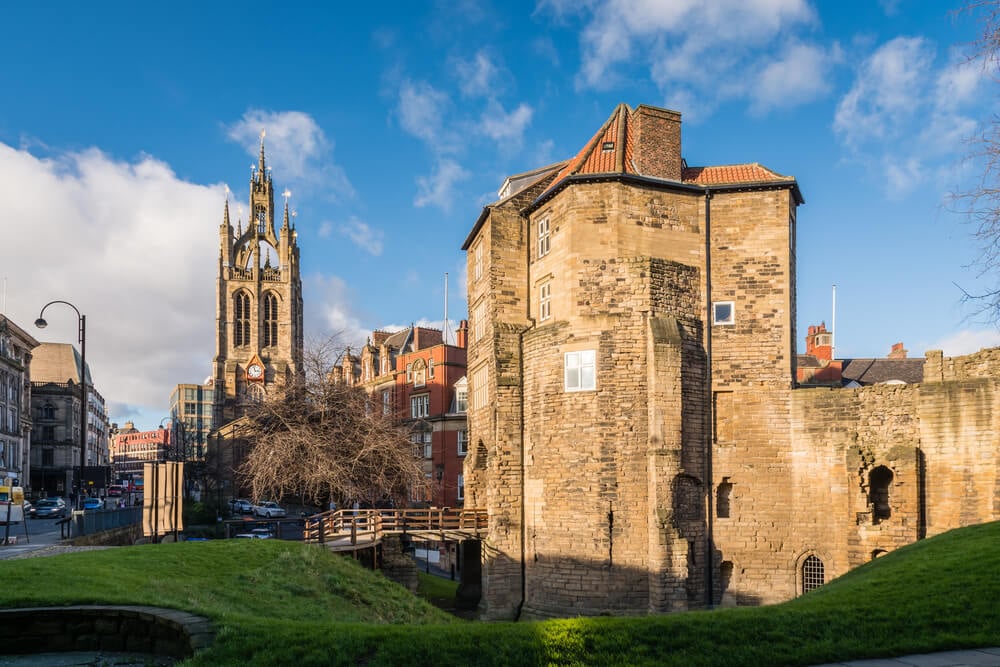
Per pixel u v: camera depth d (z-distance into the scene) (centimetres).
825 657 1320
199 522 6950
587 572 3134
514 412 3531
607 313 3253
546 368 3381
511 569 3409
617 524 3119
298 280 13262
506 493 3462
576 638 1353
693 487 3212
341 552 3048
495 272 3656
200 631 1291
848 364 5719
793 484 3244
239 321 12481
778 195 3381
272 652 1223
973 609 1518
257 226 12912
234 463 7400
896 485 3012
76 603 1444
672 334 3158
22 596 1455
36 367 13600
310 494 4741
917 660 1297
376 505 5712
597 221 3309
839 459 3170
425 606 2750
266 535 4997
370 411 5678
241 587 2067
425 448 6438
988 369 2931
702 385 3303
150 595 1602
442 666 1227
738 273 3381
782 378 3312
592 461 3180
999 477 2786
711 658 1307
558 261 3412
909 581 1788
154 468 2888
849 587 1859
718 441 3312
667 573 2995
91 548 2875
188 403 19488
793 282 3462
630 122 3612
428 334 7775
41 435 12019
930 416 3005
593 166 3484
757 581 3206
